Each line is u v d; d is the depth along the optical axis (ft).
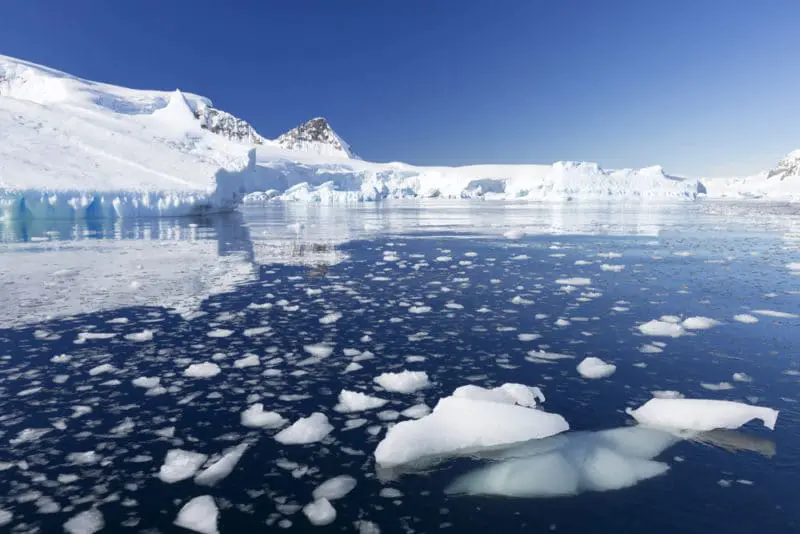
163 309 22.70
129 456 10.19
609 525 7.96
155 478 9.40
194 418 11.89
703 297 25.14
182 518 8.13
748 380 13.98
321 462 9.98
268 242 51.96
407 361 15.84
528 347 17.24
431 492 8.96
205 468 9.70
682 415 11.26
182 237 56.34
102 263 36.04
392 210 133.18
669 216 104.32
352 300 24.79
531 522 8.06
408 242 52.70
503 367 15.26
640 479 9.24
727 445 10.41
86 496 8.81
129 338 18.20
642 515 8.19
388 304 23.91
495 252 44.16
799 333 18.57
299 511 8.42
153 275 31.50
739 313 21.80
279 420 11.73
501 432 10.63
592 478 9.29
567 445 10.45
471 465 9.80
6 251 42.55
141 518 8.21
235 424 11.59
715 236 59.00
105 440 10.82
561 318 21.13
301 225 72.79
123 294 25.79
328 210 133.69
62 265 34.96
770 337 18.10
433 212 122.11
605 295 25.80
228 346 17.37
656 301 24.35
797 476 9.25
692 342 17.58
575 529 7.86
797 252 43.29
